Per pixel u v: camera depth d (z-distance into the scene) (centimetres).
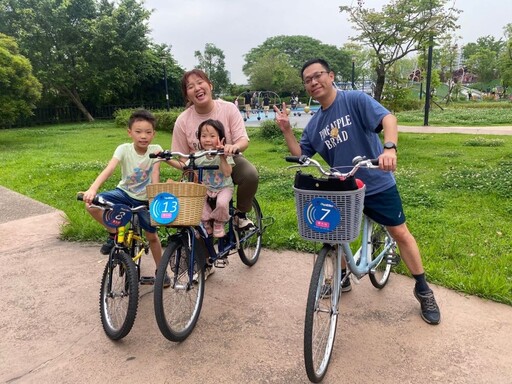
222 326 305
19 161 1066
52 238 500
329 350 257
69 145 1441
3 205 649
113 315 315
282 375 252
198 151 329
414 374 249
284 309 327
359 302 332
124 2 2795
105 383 251
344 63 6134
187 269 295
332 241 237
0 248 472
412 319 306
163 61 3062
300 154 311
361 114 280
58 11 2528
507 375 246
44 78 2542
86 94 2881
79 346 288
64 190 738
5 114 1466
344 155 291
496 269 370
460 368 253
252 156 1109
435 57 3319
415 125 1734
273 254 435
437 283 353
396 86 1327
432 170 806
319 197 229
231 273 392
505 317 304
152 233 339
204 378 252
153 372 258
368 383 244
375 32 1198
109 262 295
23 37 2477
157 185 262
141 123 321
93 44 2645
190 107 349
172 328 281
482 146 1077
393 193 293
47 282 387
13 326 315
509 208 535
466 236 452
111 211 289
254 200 408
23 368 266
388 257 344
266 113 2722
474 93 5047
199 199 267
